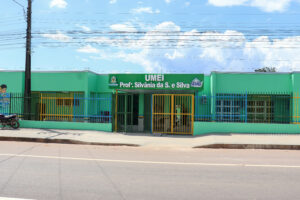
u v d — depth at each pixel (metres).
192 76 14.08
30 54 16.16
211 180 5.51
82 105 18.55
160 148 10.24
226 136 12.69
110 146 10.59
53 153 8.48
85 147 10.16
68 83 19.02
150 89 14.59
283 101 17.58
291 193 4.70
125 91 16.27
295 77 16.56
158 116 15.06
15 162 6.95
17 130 14.24
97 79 19.81
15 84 19.38
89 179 5.43
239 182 5.39
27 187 4.82
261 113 17.73
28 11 16.03
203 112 17.86
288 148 10.38
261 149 10.30
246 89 17.58
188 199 4.34
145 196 4.45
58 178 5.46
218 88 17.67
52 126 15.13
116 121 14.90
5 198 4.24
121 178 5.56
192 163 7.25
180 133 14.11
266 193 4.69
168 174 5.97
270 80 17.50
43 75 19.41
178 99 16.06
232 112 17.62
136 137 12.75
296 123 14.69
